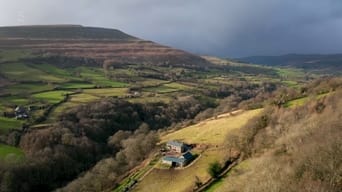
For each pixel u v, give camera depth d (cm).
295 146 6700
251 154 9038
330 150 5256
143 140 13438
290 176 5234
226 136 10906
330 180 4847
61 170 13150
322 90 13138
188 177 9619
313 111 10006
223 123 13462
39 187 12206
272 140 8775
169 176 10138
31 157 12694
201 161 10306
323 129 6750
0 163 11806
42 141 13825
